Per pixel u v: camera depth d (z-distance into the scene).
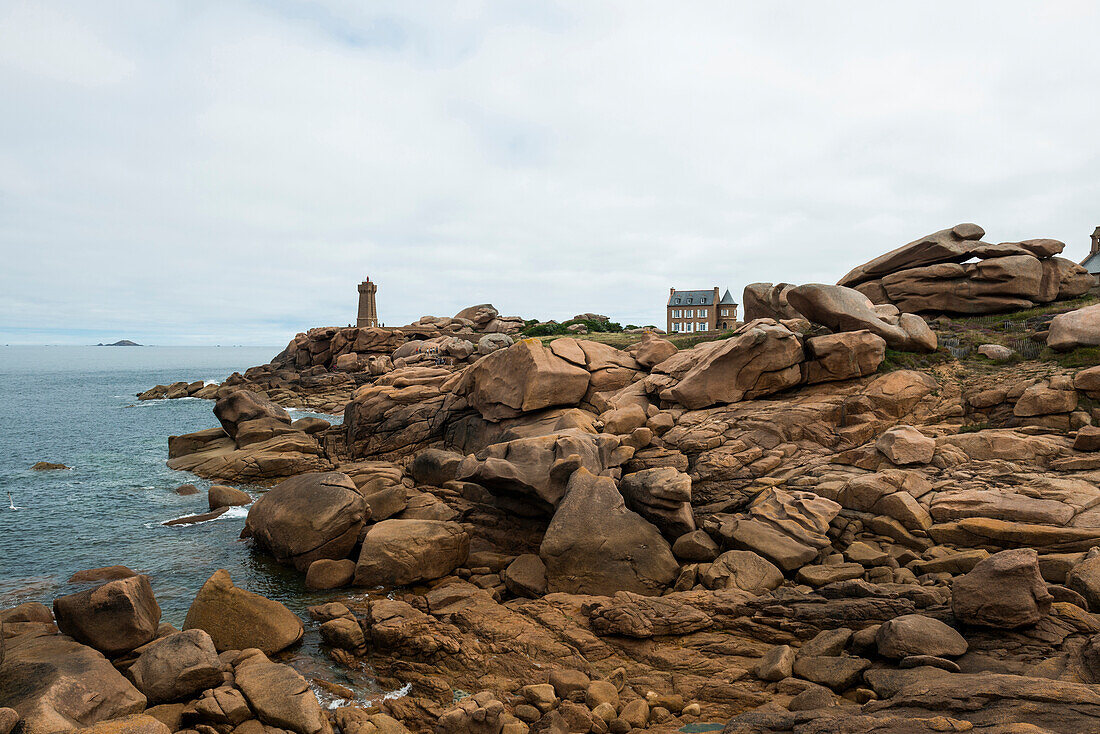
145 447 46.03
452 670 13.86
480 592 17.62
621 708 12.01
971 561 15.30
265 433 39.28
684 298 80.06
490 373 32.28
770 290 40.56
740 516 19.31
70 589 19.55
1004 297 32.47
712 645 13.84
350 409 39.78
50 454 42.91
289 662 14.69
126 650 13.80
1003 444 19.36
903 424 23.00
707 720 11.48
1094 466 17.64
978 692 9.23
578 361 32.09
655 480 19.61
